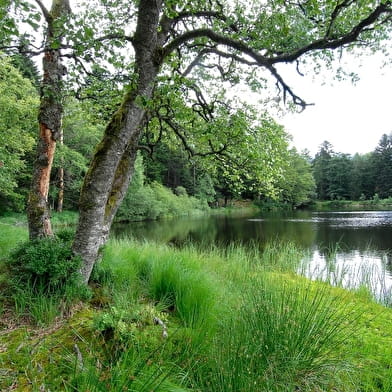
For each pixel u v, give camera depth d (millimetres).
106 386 1623
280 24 3391
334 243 13633
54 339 2295
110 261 3938
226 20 3508
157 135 5539
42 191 3900
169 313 3027
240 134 3770
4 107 8508
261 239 14812
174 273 3445
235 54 4512
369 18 3109
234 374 1719
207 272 4566
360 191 62000
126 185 4008
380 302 5051
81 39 2365
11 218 17516
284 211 42719
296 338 2008
